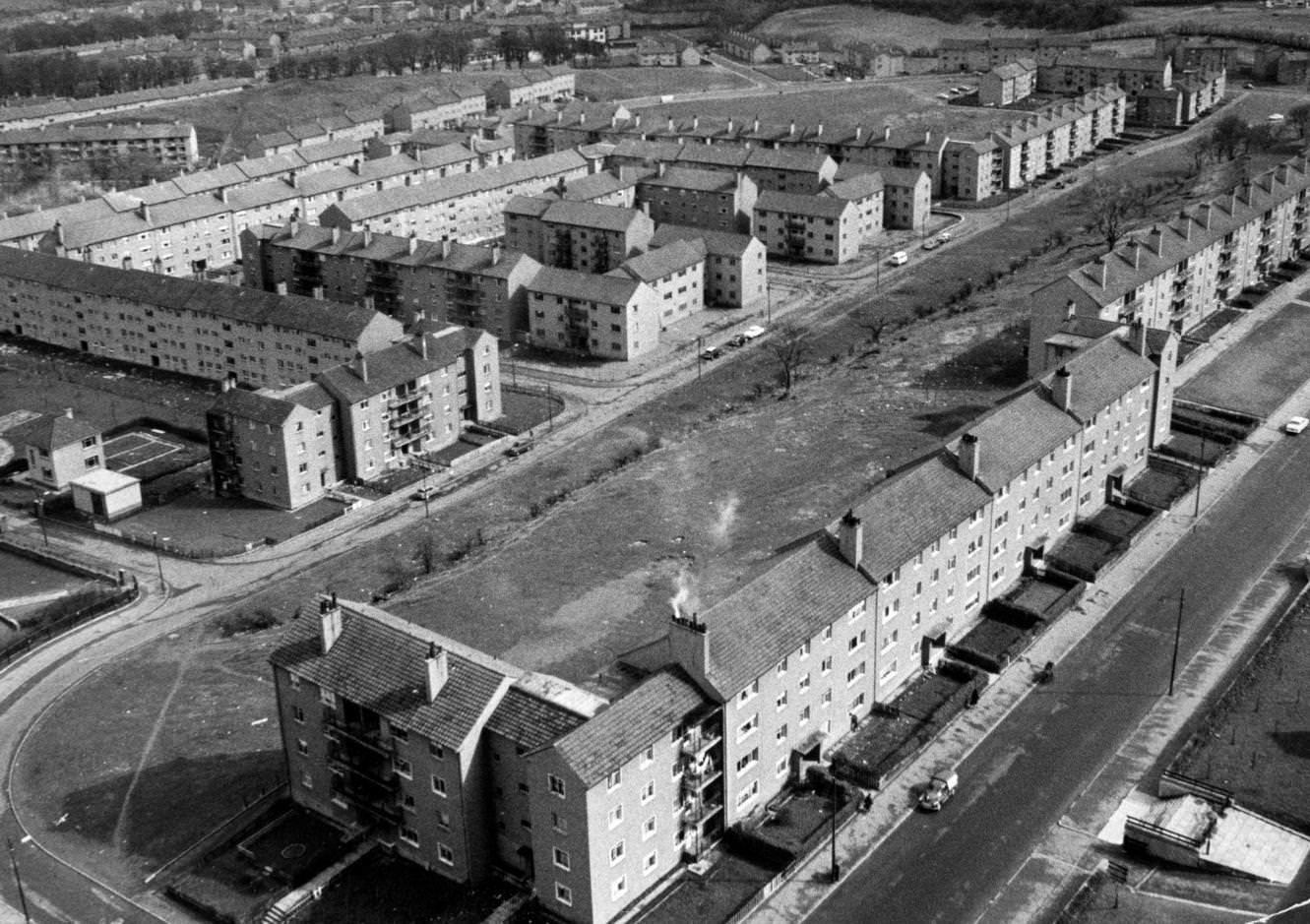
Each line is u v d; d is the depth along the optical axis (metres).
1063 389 151.00
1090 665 131.00
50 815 117.25
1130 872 103.19
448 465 192.88
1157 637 135.25
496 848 106.31
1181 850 103.31
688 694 103.94
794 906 101.69
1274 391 194.62
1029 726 122.06
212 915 103.44
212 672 139.75
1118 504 162.62
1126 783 113.50
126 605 157.25
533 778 97.25
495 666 108.00
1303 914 97.44
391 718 103.94
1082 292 191.50
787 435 192.38
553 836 97.94
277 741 125.38
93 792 119.88
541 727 100.31
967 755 118.38
